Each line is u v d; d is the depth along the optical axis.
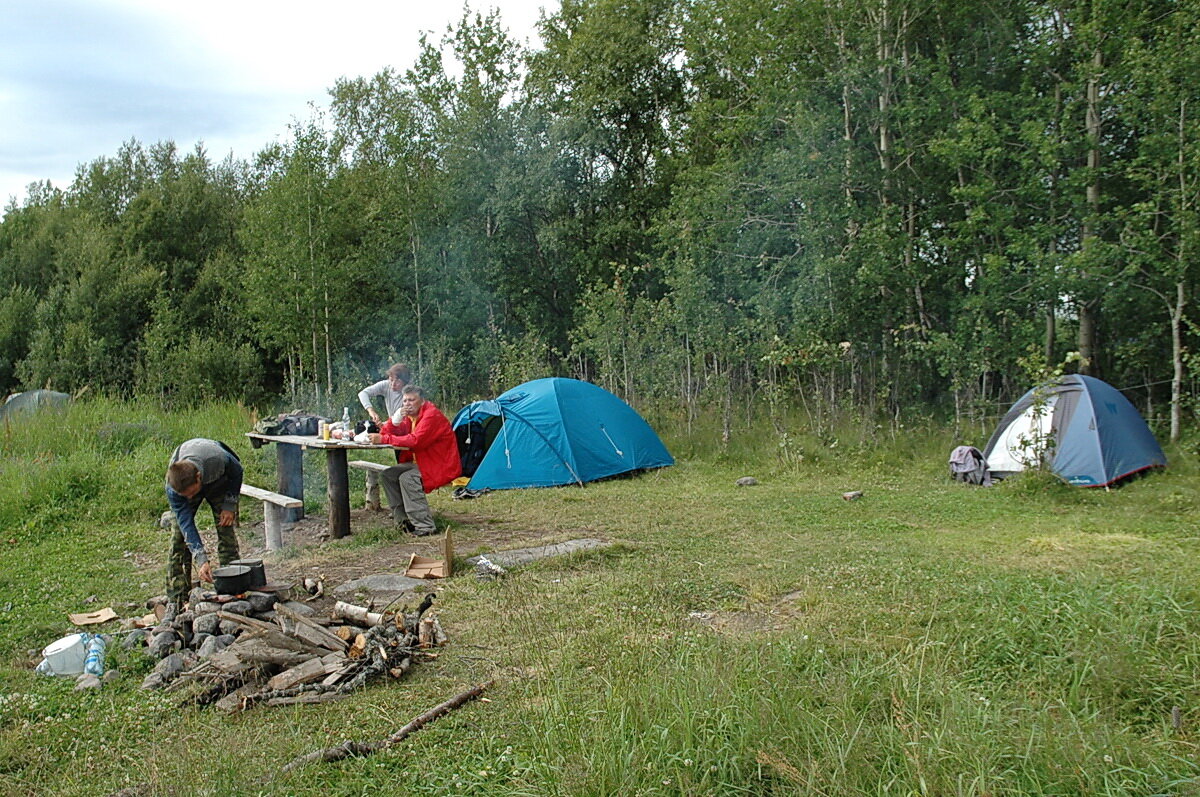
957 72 16.58
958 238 15.03
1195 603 5.17
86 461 10.88
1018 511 9.39
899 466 12.59
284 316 20.56
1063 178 14.34
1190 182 12.60
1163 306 13.77
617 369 16.50
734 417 15.21
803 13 15.99
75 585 7.09
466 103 22.62
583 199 22.55
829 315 14.71
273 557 7.84
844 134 16.28
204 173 29.88
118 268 25.20
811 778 3.23
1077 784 3.26
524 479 11.73
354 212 23.34
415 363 21.78
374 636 5.02
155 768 3.73
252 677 4.69
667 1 22.20
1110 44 13.64
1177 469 11.17
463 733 4.05
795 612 5.75
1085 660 4.37
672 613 5.65
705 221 17.28
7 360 24.53
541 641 5.20
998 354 14.03
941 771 3.28
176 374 22.19
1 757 4.01
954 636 4.94
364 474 11.57
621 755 3.46
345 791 3.58
